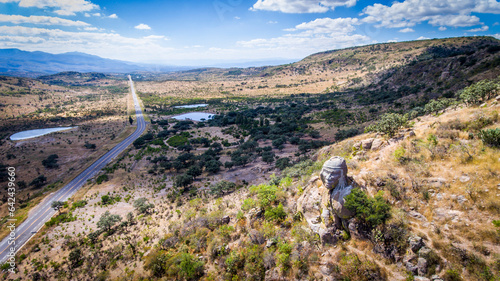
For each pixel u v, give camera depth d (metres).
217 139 138.12
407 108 119.44
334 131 121.38
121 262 40.81
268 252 26.91
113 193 78.62
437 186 22.39
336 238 22.94
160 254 36.75
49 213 67.94
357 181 26.23
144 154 117.81
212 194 67.25
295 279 22.48
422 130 32.97
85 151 127.12
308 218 26.86
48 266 44.28
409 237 19.55
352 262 20.17
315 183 30.12
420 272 17.72
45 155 120.12
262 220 35.34
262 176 80.44
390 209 22.02
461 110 37.12
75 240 52.50
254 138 126.50
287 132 131.88
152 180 87.81
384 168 27.23
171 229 47.72
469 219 18.80
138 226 54.50
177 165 95.38
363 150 34.94
